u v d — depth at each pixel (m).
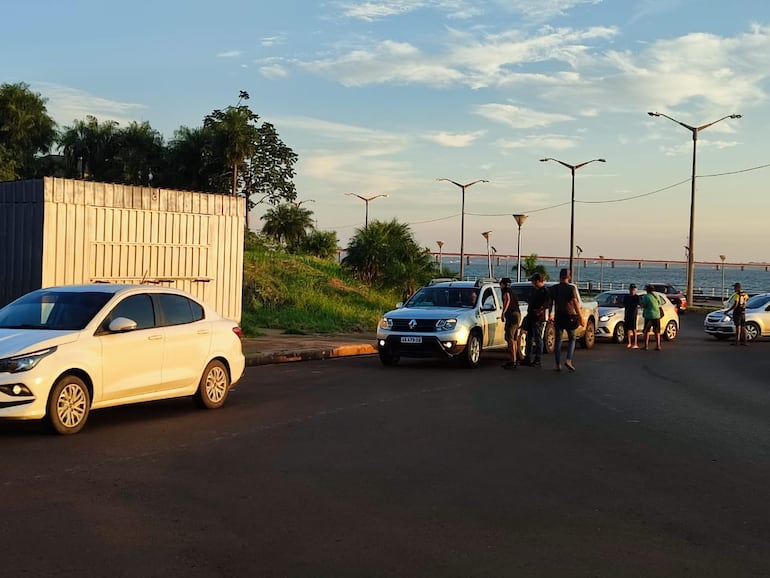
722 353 24.50
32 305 10.78
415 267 42.41
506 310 18.36
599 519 6.61
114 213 19.83
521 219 50.03
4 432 9.93
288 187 56.88
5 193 19.00
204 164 52.16
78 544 5.73
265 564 5.40
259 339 22.73
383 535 6.08
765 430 10.95
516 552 5.75
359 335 26.11
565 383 15.81
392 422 11.03
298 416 11.40
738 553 5.80
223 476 7.82
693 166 51.09
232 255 22.80
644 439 10.13
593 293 74.00
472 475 8.05
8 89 44.91
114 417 11.20
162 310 11.38
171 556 5.53
